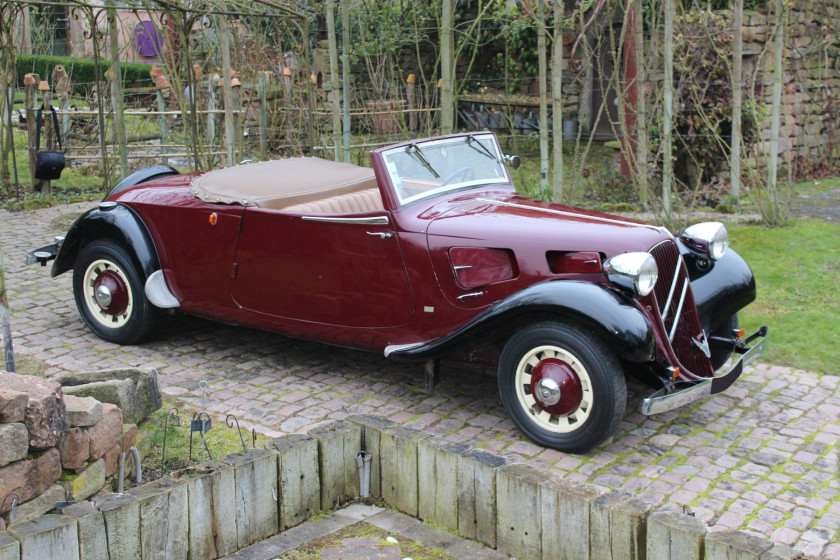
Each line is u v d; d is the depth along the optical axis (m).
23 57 19.50
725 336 5.45
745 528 3.66
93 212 6.03
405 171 5.10
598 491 3.17
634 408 5.06
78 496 3.55
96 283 6.01
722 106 11.57
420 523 3.64
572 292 4.26
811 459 4.36
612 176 11.47
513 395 4.57
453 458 3.49
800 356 5.79
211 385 5.32
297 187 5.71
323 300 5.22
